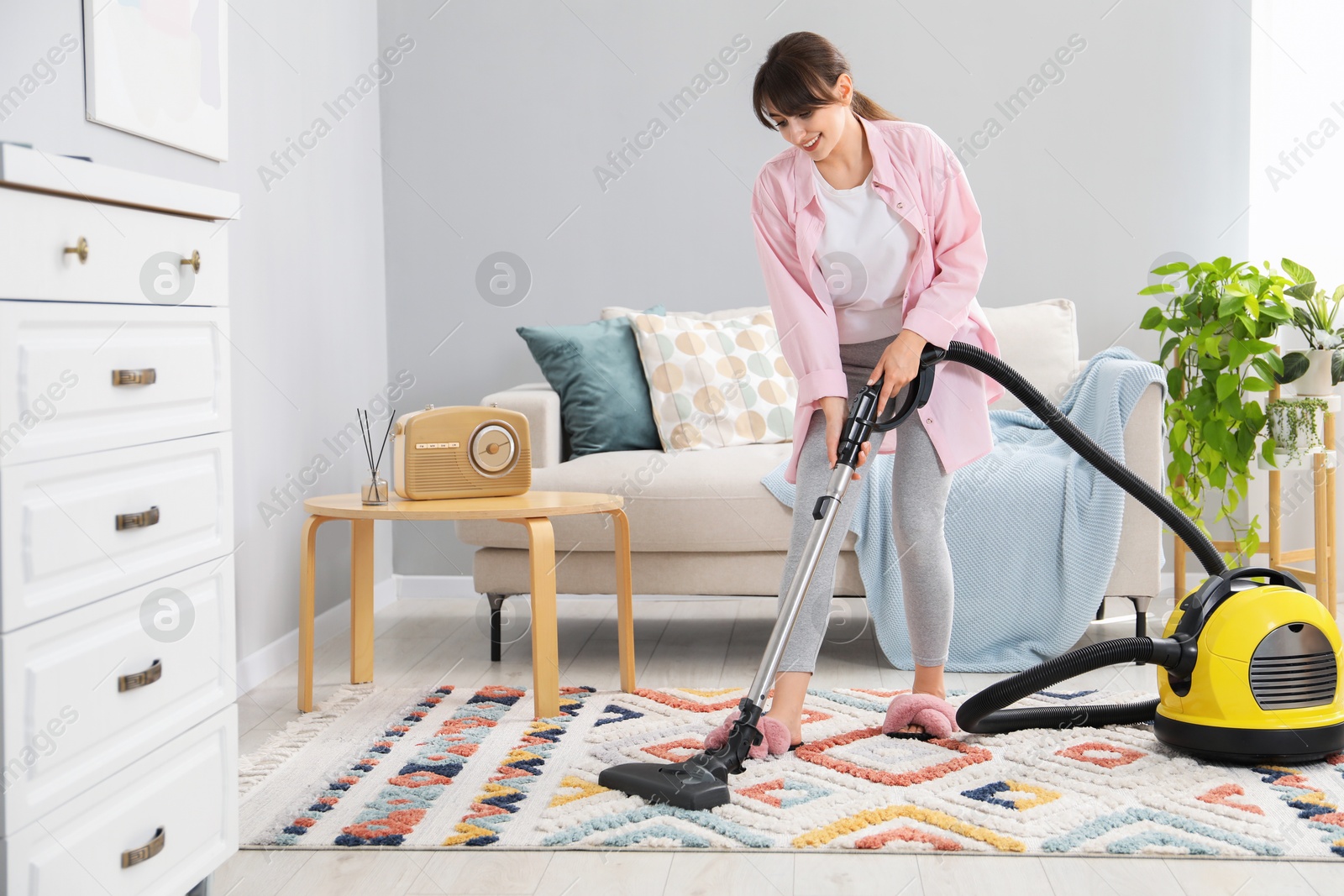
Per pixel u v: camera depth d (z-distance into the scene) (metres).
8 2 1.65
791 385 2.97
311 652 2.17
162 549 1.18
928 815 1.50
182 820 1.21
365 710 2.15
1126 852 1.38
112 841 1.08
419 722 2.04
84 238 1.04
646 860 1.40
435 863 1.39
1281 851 1.37
